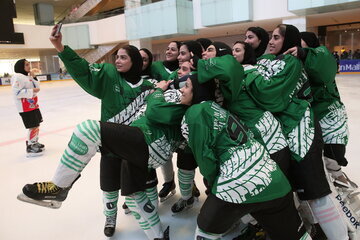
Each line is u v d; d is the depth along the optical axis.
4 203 3.15
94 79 2.17
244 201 1.54
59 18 29.12
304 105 1.95
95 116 8.09
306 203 2.19
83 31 23.98
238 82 1.70
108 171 2.34
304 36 2.52
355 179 3.23
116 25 22.06
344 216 1.92
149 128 1.91
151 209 2.03
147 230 2.04
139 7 17.62
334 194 1.96
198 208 2.86
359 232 2.04
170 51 3.09
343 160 2.35
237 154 1.59
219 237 1.70
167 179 3.03
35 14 26.23
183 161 2.58
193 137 1.61
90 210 2.94
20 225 2.69
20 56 25.80
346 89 10.31
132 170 1.93
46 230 2.59
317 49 2.00
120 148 1.79
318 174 1.83
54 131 6.51
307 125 1.89
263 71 1.94
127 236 2.46
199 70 1.70
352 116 6.27
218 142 1.62
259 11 14.42
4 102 11.97
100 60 25.08
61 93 14.69
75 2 27.70
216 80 1.79
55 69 26.97
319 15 14.09
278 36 2.10
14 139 5.98
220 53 2.20
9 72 25.56
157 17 16.91
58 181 1.77
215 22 15.48
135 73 2.28
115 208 2.46
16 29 22.75
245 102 1.84
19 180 3.80
